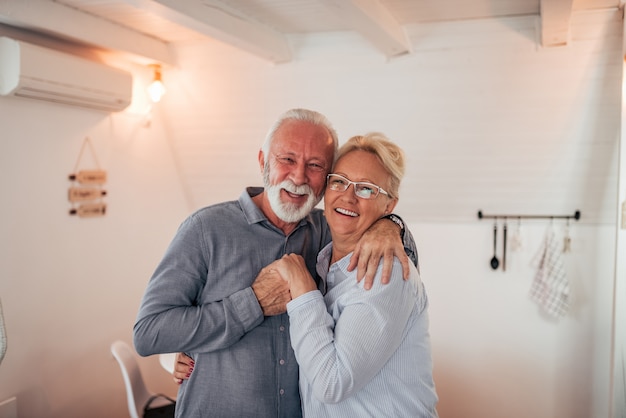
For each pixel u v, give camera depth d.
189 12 2.07
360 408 1.37
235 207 1.60
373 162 1.43
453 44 2.45
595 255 2.95
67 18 2.38
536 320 3.10
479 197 3.02
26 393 2.56
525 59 2.41
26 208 2.54
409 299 1.35
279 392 1.51
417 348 1.40
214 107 3.09
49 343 2.67
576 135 2.58
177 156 3.46
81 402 2.85
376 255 1.34
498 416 3.20
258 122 3.05
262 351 1.49
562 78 2.41
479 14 2.31
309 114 1.54
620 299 2.31
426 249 3.28
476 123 2.67
